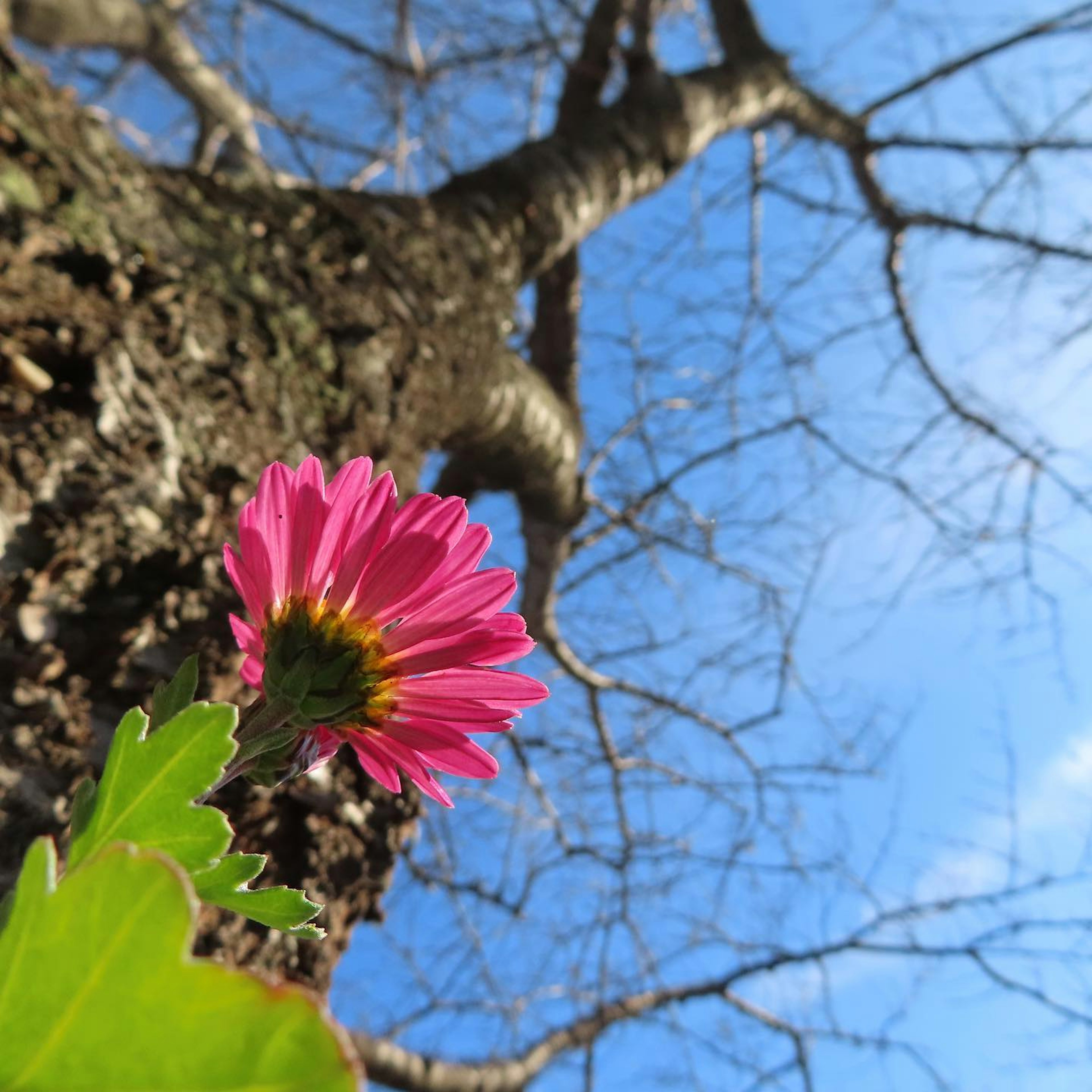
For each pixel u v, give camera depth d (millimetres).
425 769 147
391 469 365
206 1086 80
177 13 745
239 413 292
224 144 851
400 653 143
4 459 227
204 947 225
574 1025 916
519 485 694
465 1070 788
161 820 116
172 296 297
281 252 362
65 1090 81
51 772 207
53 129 302
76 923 83
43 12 623
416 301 404
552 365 842
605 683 988
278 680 140
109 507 238
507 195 550
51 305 259
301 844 260
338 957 266
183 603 242
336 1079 78
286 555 142
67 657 222
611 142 644
